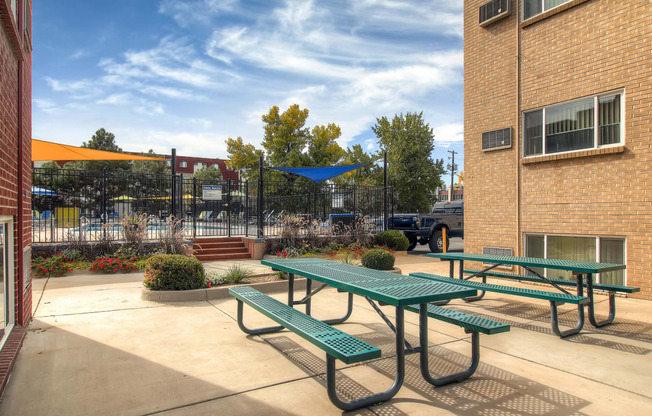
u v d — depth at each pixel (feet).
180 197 43.11
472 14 33.27
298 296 24.98
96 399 11.07
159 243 38.50
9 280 15.08
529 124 29.66
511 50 30.45
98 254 35.91
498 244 31.27
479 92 32.78
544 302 23.49
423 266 38.34
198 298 23.24
